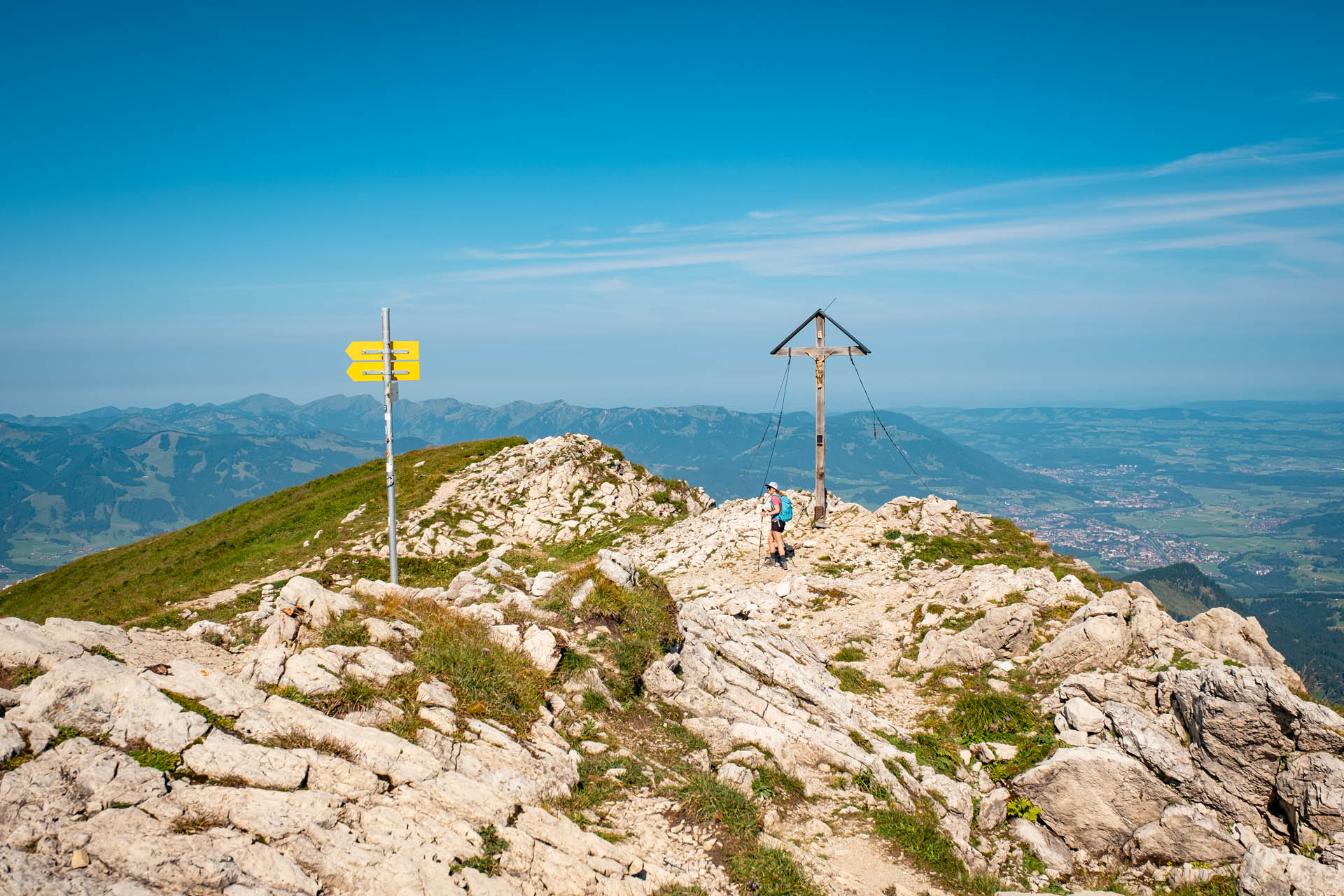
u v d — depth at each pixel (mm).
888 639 22703
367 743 10086
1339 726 12727
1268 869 11734
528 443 52312
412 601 15945
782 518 30047
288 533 43875
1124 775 13672
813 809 13086
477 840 9188
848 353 32000
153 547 48250
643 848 10680
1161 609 18891
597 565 18188
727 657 18172
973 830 13922
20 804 7680
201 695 10094
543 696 13477
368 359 22734
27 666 9961
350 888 8023
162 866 7414
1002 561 27938
